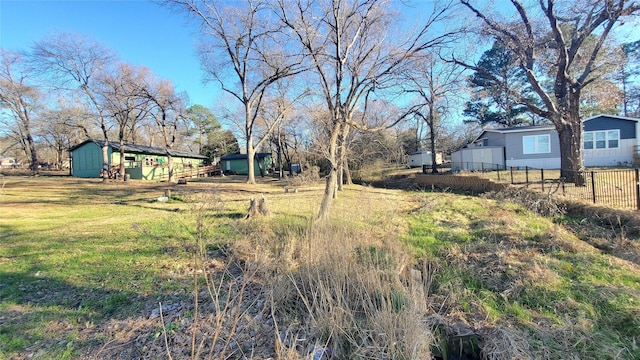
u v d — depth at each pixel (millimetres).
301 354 2736
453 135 38344
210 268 4742
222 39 17062
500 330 3033
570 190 9977
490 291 3957
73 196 13484
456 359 2941
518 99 13930
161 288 4137
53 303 3754
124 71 19172
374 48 8656
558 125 12352
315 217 6461
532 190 9656
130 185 18016
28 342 2988
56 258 5191
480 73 14539
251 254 5012
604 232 6285
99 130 35281
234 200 11672
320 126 12648
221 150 46219
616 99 13555
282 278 3727
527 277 4090
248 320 3260
